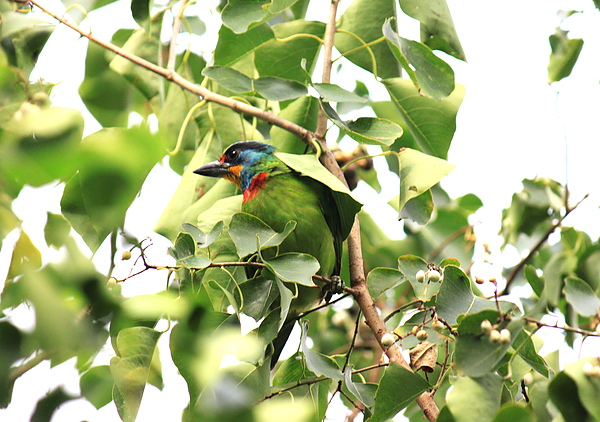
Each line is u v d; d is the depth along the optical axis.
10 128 1.92
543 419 4.29
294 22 7.53
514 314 4.75
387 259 8.89
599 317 4.54
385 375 4.77
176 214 6.94
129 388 4.20
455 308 4.69
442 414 4.29
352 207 5.91
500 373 5.04
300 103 7.65
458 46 6.82
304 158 6.04
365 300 5.97
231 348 3.96
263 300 5.31
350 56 7.39
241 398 3.95
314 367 5.25
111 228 3.18
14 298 2.21
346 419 7.74
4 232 2.26
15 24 5.16
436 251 8.66
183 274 4.82
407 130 8.66
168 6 7.71
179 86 7.21
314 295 8.07
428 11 6.78
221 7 8.16
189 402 4.08
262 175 7.86
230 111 7.69
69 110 1.99
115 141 1.83
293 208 7.73
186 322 3.98
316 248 7.81
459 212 8.93
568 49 7.26
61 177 1.82
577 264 6.05
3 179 1.80
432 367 5.35
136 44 7.52
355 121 6.16
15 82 3.51
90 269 2.30
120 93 7.57
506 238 7.53
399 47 6.01
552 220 7.59
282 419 3.78
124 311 2.36
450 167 5.72
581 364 4.01
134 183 1.89
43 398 3.54
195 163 7.27
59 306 2.15
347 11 7.48
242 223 5.02
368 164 9.05
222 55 7.07
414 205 6.08
